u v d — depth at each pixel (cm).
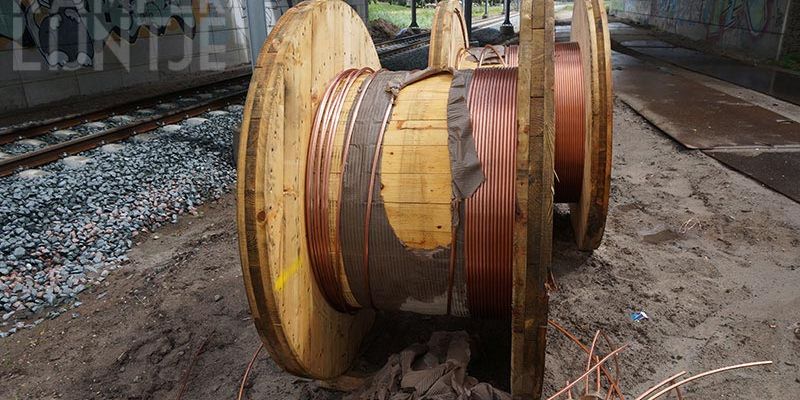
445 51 543
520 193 238
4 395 369
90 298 477
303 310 299
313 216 304
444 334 359
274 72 260
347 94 332
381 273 314
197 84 1407
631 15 3681
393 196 299
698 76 1505
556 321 429
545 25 248
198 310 453
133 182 684
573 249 544
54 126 888
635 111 1109
